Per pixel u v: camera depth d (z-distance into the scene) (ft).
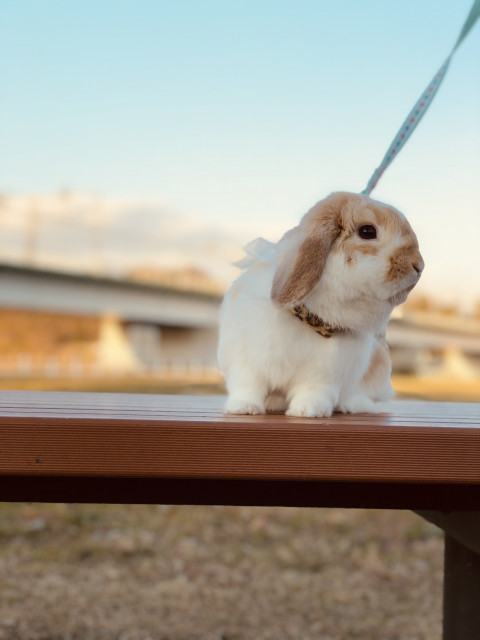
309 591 5.50
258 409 2.99
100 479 2.83
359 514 7.64
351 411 3.28
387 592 5.54
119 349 63.10
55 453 2.48
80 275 49.08
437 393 27.14
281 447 2.51
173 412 2.91
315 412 2.93
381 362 3.54
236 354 3.10
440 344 57.57
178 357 61.26
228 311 3.17
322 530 7.04
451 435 2.54
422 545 6.71
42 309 48.52
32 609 4.99
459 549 3.65
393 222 2.87
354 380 3.17
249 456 2.50
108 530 6.79
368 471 2.52
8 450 2.47
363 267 2.83
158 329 62.49
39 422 2.48
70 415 2.61
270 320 2.98
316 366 2.99
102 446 2.49
